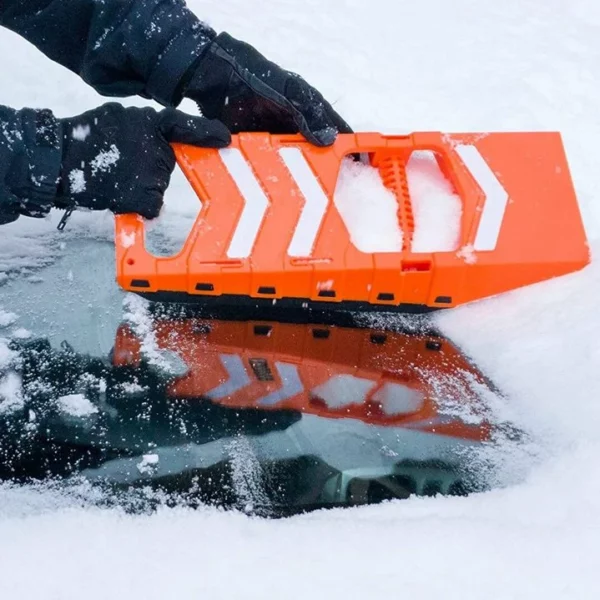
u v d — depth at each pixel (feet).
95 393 4.06
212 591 2.72
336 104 7.05
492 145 4.62
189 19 4.31
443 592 2.72
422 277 4.33
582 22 9.45
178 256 4.19
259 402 4.06
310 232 4.27
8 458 3.67
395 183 4.57
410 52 8.24
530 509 3.22
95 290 4.78
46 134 3.97
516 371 4.25
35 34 4.28
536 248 4.45
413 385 4.25
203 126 4.29
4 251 5.05
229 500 3.50
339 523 3.13
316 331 4.61
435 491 3.59
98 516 3.18
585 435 3.72
